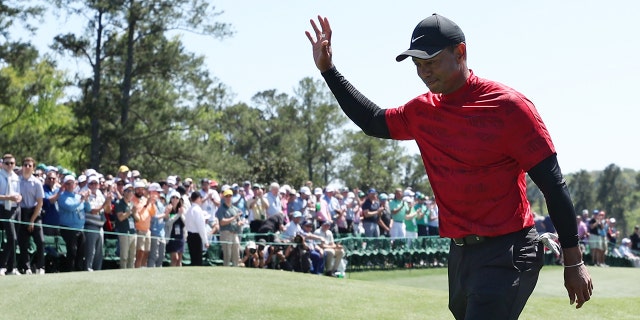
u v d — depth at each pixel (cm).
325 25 517
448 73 449
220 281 1100
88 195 1409
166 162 4219
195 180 4528
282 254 1673
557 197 430
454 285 471
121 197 1483
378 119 500
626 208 8044
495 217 448
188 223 1519
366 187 6159
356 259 2097
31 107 4531
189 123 4134
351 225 2147
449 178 457
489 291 442
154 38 4091
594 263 2644
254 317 898
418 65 457
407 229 2245
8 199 1266
